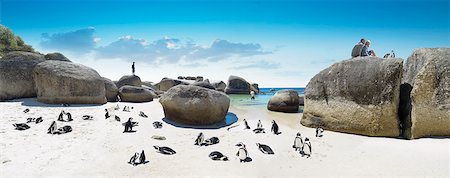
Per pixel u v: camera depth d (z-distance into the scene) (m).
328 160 8.88
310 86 14.50
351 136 12.10
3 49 31.44
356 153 9.59
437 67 11.49
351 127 12.55
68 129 10.91
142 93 20.70
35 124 11.77
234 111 19.05
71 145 9.38
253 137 11.59
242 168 8.05
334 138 11.73
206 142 10.31
